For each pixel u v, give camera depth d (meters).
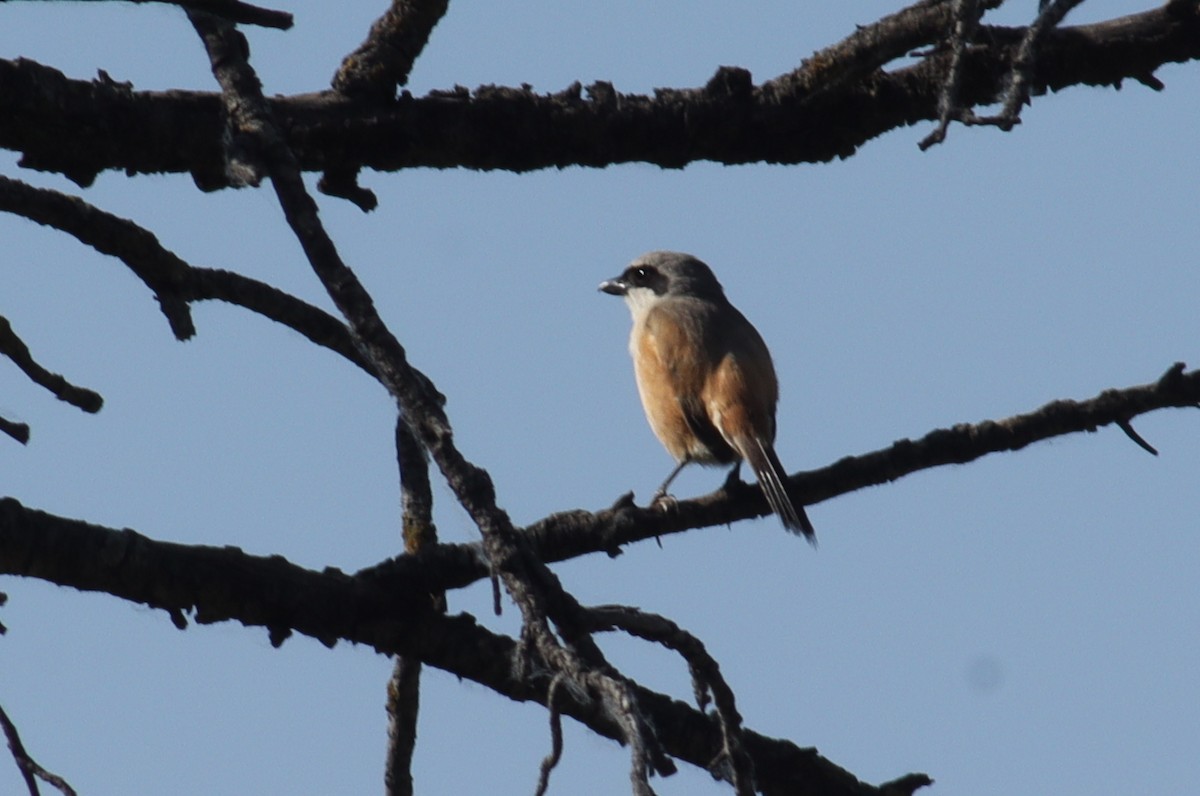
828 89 11.98
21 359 8.86
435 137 11.42
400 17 11.47
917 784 10.26
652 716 9.48
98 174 10.84
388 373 7.82
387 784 10.39
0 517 8.59
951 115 9.30
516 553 7.47
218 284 9.57
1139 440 10.50
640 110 11.86
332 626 9.36
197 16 9.02
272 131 8.62
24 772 7.25
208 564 9.12
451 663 9.49
